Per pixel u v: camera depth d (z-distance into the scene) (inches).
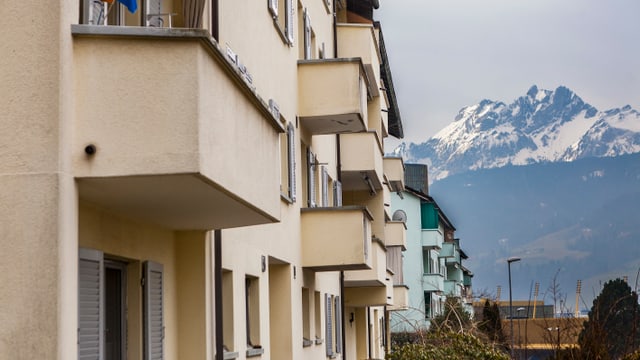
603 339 973.2
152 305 506.6
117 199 422.3
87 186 392.8
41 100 370.0
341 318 1259.8
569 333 1008.2
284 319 906.1
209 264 578.6
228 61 421.1
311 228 988.6
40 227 366.3
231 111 439.2
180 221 514.0
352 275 1312.7
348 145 1341.0
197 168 387.2
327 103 976.9
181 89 389.1
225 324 657.6
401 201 3481.8
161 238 537.3
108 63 385.4
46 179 367.9
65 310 367.9
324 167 1149.1
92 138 382.3
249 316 760.3
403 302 1873.8
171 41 389.7
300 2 1024.9
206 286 569.3
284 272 911.7
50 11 372.5
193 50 391.9
